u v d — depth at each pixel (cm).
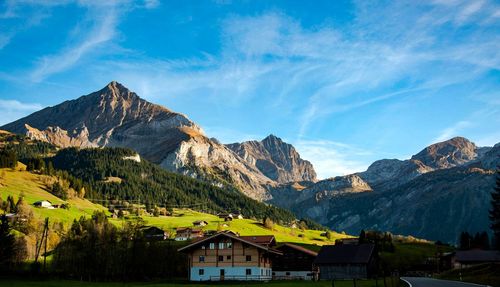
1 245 10562
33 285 7575
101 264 10775
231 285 8244
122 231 11694
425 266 16600
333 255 11738
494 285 6862
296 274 12075
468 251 15988
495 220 9994
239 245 10312
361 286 7100
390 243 19500
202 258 10438
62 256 11269
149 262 11050
